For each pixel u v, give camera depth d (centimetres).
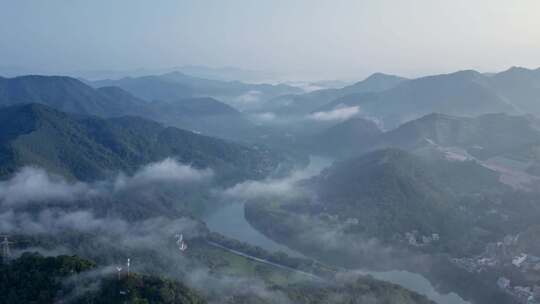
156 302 18900
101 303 18825
